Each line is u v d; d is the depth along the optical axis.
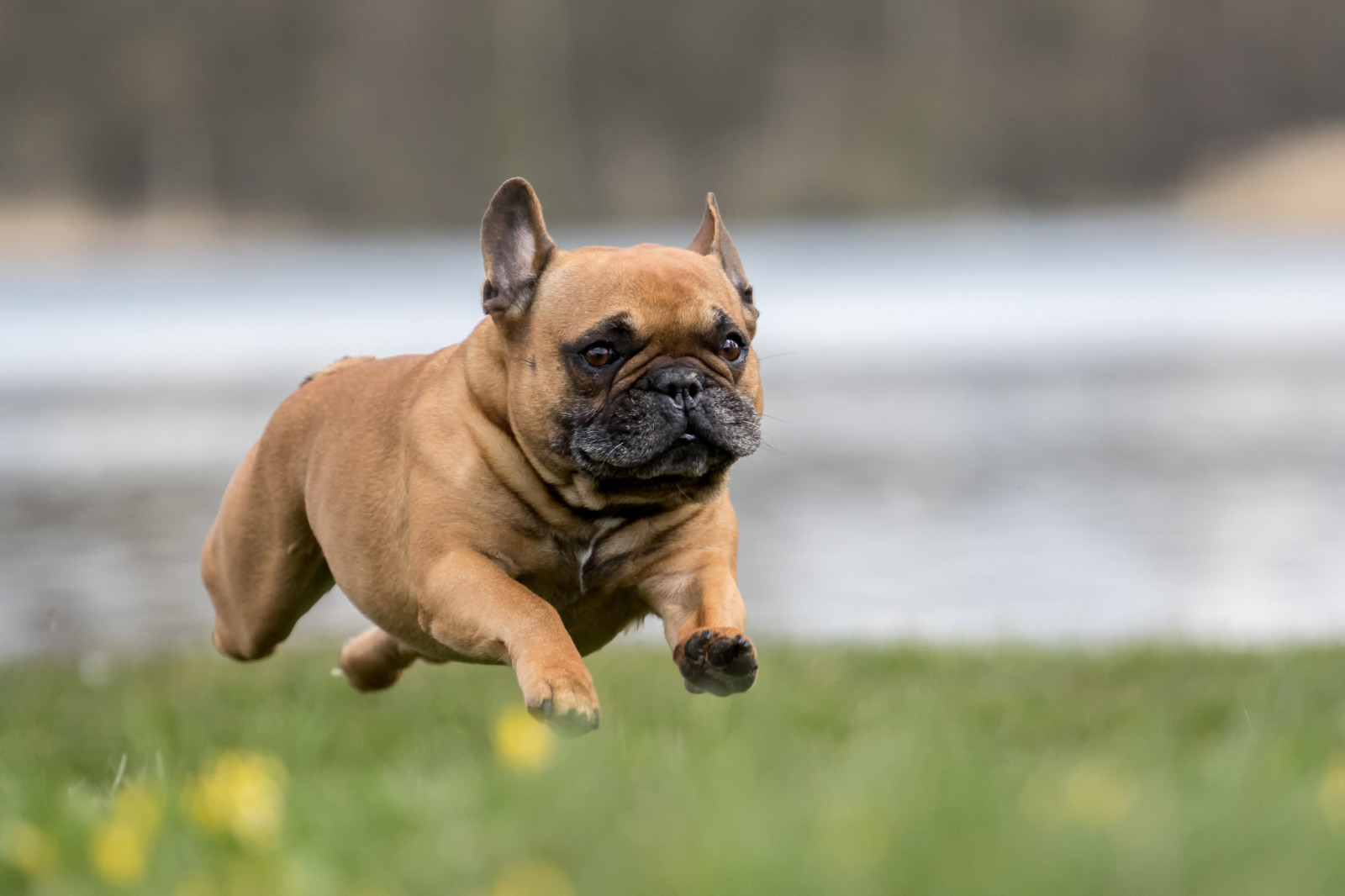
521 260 7.35
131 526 19.02
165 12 87.56
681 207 87.62
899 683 10.33
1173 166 94.75
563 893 4.05
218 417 27.19
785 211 87.75
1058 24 96.94
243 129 86.75
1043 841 4.04
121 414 27.98
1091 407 26.88
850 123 92.25
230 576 8.80
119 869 4.46
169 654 12.79
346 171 85.81
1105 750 6.32
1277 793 4.79
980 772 4.88
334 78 88.38
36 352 39.69
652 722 8.56
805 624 14.40
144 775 6.39
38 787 5.71
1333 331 36.19
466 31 90.62
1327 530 17.59
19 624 14.71
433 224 85.06
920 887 3.85
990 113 93.69
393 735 8.93
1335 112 95.88
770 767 5.77
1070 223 84.06
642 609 7.76
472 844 4.46
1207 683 9.79
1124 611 14.47
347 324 41.50
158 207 85.25
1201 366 31.22
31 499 20.70
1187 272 54.00
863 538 17.97
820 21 96.06
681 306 7.15
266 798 5.00
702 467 7.02
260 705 9.94
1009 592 15.38
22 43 86.31
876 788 4.62
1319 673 9.34
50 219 82.12
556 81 91.69
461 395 7.38
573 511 7.23
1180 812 4.34
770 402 28.69
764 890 3.84
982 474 21.41
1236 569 15.97
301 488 8.41
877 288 50.59
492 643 6.89
